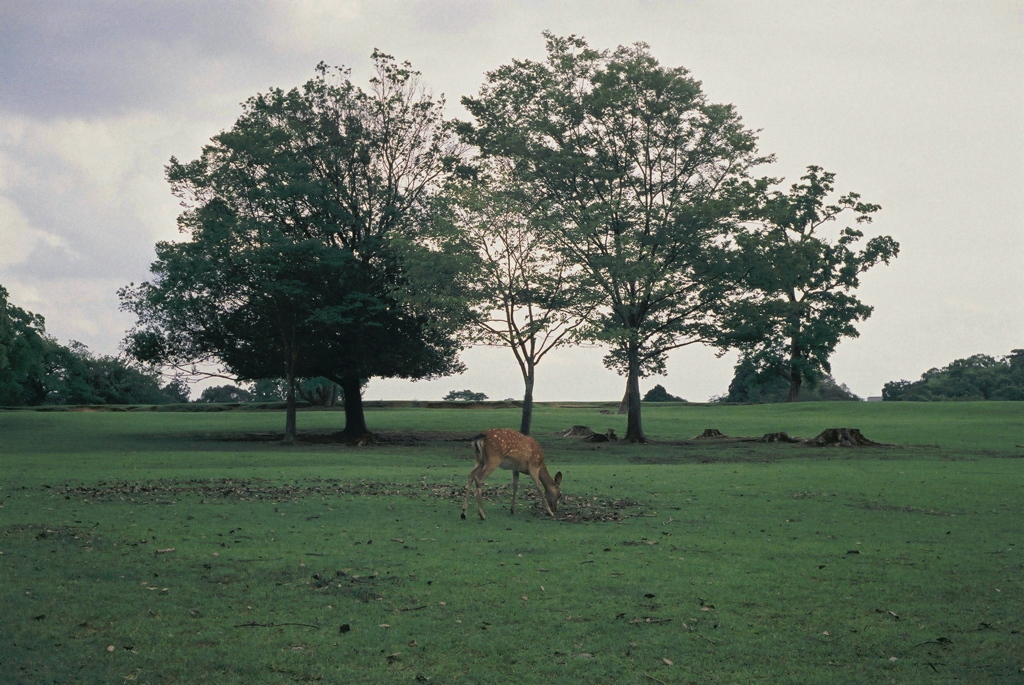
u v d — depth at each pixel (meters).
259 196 40.03
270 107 41.94
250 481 19.38
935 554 11.08
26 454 28.95
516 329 36.84
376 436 43.06
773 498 17.05
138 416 55.44
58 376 83.94
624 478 21.22
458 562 10.45
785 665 6.94
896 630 7.82
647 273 36.72
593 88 40.59
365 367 41.31
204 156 40.25
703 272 38.69
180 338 42.22
